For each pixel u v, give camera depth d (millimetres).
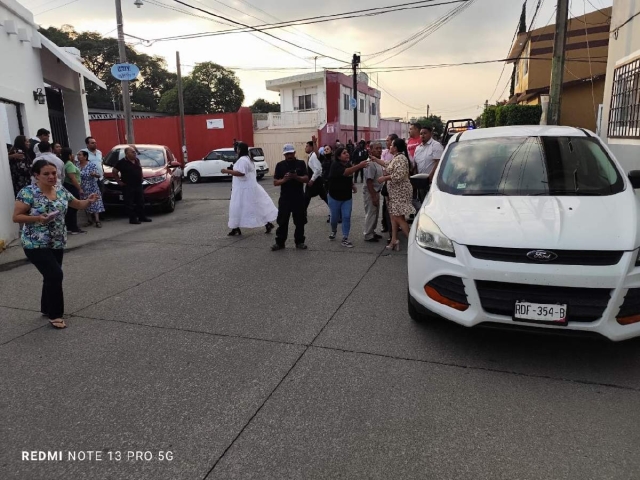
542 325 3354
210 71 52562
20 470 2633
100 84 14953
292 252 7469
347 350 3979
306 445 2781
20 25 10859
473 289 3502
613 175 4320
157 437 2893
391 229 7703
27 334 4488
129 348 4129
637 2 8617
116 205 11148
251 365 3760
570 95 21109
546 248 3348
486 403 3156
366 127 40906
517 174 4438
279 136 31312
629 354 3770
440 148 7809
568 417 2982
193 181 24188
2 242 8023
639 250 3297
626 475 2477
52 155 8938
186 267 6750
